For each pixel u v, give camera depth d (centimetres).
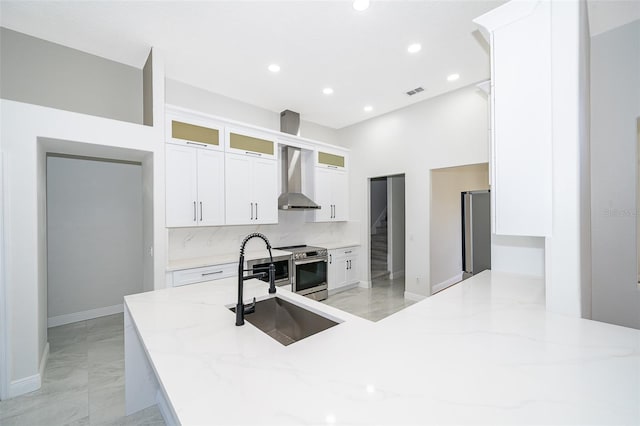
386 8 216
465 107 367
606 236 234
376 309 392
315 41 258
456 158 377
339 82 343
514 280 206
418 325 129
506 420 68
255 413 73
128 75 307
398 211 622
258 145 376
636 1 199
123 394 209
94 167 372
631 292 223
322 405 76
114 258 385
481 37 253
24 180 208
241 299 136
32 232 212
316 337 118
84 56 281
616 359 97
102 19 229
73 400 202
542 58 140
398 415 71
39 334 224
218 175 333
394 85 354
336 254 466
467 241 493
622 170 228
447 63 299
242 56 283
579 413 70
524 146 145
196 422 70
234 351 107
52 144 240
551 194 140
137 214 404
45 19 229
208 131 325
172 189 294
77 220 359
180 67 304
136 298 176
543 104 140
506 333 119
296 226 472
